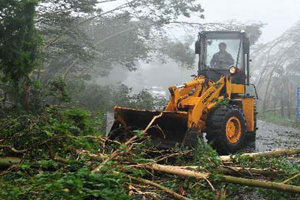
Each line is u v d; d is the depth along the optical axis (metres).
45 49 14.62
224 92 7.93
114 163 4.23
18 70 7.81
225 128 7.20
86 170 3.56
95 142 5.23
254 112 8.80
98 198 3.36
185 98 7.25
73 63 18.30
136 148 5.04
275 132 13.25
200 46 8.90
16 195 3.32
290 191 4.04
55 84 9.08
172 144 6.69
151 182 4.11
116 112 7.05
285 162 5.37
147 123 7.02
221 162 5.14
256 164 5.29
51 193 3.28
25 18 7.62
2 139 5.07
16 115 7.97
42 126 5.05
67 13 15.05
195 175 4.41
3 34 7.58
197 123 6.82
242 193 4.70
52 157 4.64
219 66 8.72
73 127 5.27
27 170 4.37
